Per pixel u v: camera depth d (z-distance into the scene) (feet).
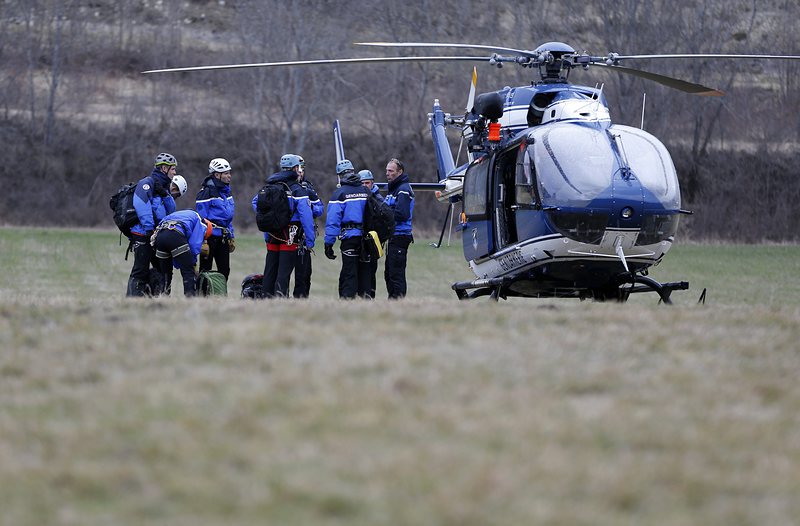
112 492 58.80
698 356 93.50
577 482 59.72
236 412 71.82
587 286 166.50
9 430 68.95
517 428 69.00
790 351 97.86
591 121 163.43
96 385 80.53
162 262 172.14
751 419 73.31
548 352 91.71
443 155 208.74
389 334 98.99
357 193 173.58
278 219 170.71
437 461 62.69
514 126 173.47
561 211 155.74
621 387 81.00
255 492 58.29
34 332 99.81
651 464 63.10
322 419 70.38
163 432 68.18
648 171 159.02
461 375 82.33
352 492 58.13
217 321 106.63
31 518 55.16
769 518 56.03
